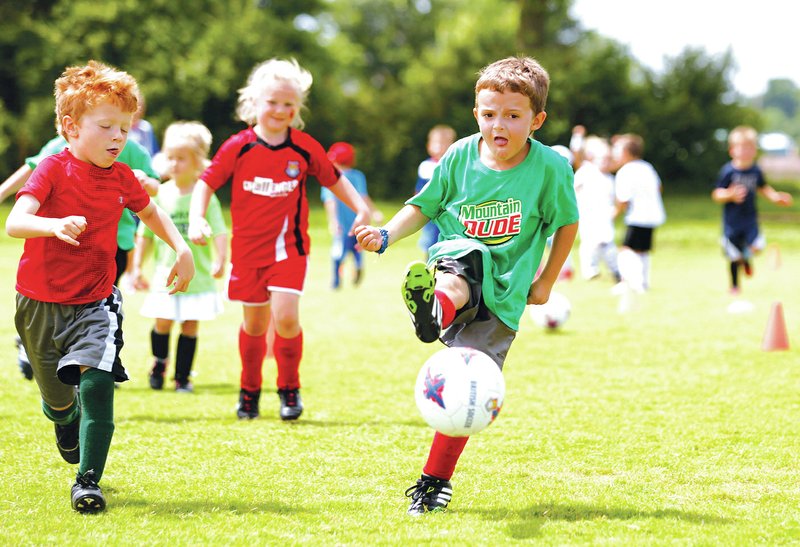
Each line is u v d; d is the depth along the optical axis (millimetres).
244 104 21719
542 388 24859
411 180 141375
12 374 26172
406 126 141125
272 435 19578
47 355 14781
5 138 110312
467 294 14180
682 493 15609
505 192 14727
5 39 116062
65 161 14453
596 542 12875
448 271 14258
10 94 120312
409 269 12758
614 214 47969
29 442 18641
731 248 47062
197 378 26750
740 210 46875
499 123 14195
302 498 15109
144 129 28500
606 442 19062
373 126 143375
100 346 14195
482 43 144000
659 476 16625
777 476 16625
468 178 14945
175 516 13992
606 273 59875
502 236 14797
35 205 13984
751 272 47500
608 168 50000
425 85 143875
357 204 21516
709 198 143125
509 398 23562
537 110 14445
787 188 162250
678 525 13727
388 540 12922
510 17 145875
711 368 27766
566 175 14891
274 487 15750
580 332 35188
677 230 90875
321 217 102062
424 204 15219
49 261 14445
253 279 20922
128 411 21891
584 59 147250
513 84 14109
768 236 84312
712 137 151625
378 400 23453
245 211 20844
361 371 27594
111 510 14273
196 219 20562
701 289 49844
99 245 14680
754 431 19938
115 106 14305
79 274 14578
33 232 13273
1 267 55219
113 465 17031
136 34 123000
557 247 15430
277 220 20844
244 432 19828
